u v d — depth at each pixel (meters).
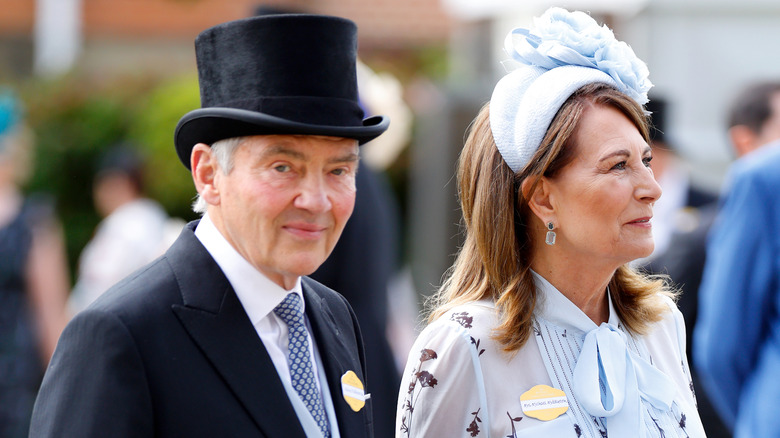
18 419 14.93
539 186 7.86
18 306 15.11
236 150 6.57
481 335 7.88
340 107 6.68
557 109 7.69
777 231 11.77
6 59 42.94
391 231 14.26
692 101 18.38
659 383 8.02
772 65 18.08
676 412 8.10
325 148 6.57
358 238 13.34
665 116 16.41
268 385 6.60
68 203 36.12
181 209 33.88
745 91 15.28
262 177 6.51
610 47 7.88
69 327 6.35
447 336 7.96
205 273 6.72
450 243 22.66
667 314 8.74
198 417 6.34
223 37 6.66
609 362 7.89
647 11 18.41
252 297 6.78
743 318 11.98
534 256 8.13
